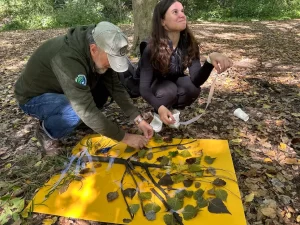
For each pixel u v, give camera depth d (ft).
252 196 6.51
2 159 8.14
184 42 8.12
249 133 8.76
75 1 38.99
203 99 10.93
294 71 13.79
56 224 5.99
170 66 8.22
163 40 7.69
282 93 11.30
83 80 6.31
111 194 6.48
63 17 37.24
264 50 18.30
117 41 5.89
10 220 6.18
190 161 7.30
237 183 6.72
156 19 7.66
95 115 6.43
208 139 8.25
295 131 8.76
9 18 38.45
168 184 6.71
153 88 8.55
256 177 7.07
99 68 6.68
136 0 15.07
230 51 18.21
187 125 9.18
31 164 7.78
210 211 6.00
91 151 7.98
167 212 6.05
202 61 15.85
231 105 10.39
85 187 6.78
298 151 7.93
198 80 8.11
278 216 6.11
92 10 38.24
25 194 6.82
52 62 6.42
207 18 38.55
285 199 6.48
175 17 7.43
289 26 28.81
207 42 21.20
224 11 39.81
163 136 8.67
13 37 27.84
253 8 39.34
